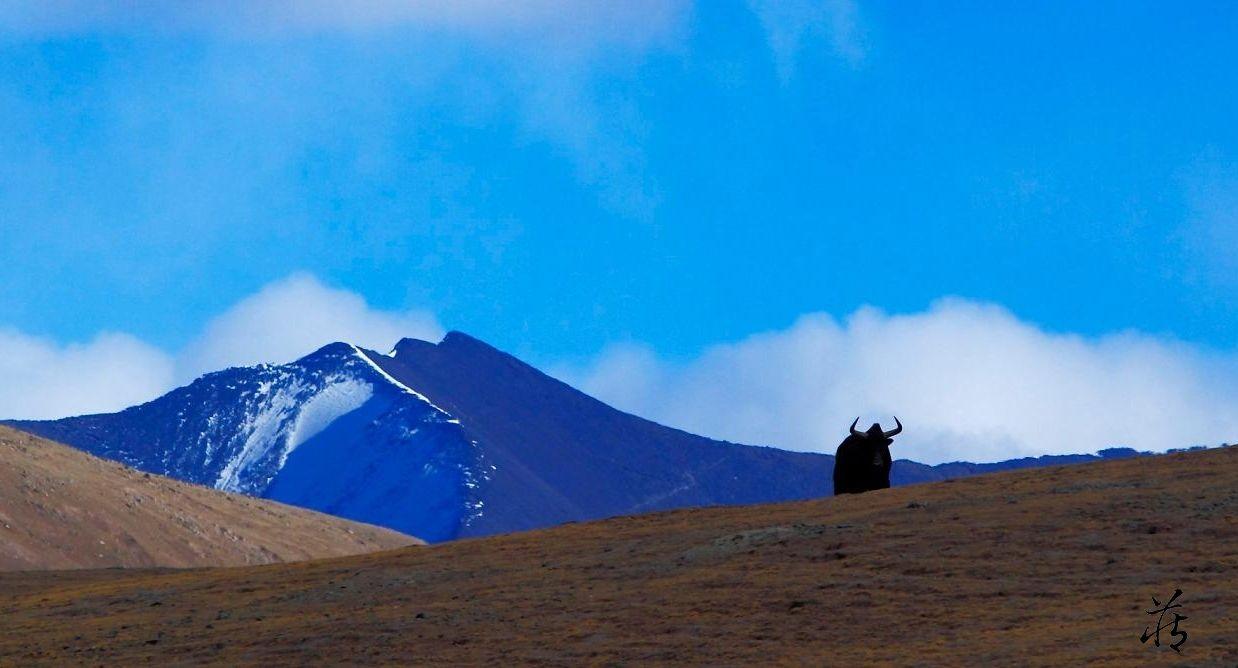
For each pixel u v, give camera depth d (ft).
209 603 161.89
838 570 134.41
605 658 115.85
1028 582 123.44
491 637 126.52
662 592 135.23
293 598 157.69
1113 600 115.65
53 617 165.78
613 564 152.66
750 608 125.90
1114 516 140.15
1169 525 134.72
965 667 102.27
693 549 151.02
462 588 150.71
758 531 153.79
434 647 125.39
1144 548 129.08
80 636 149.38
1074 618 112.06
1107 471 171.42
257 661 127.65
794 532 150.92
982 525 143.13
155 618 155.63
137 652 137.08
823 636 115.85
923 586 125.90
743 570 139.54
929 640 111.24
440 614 137.39
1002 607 117.70
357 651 127.03
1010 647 105.91
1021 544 134.82
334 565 180.04
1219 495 143.64
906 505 160.86
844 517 159.22
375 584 159.02
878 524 150.61
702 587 134.92
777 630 118.83
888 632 114.93
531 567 157.99
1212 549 126.31
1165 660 97.19
